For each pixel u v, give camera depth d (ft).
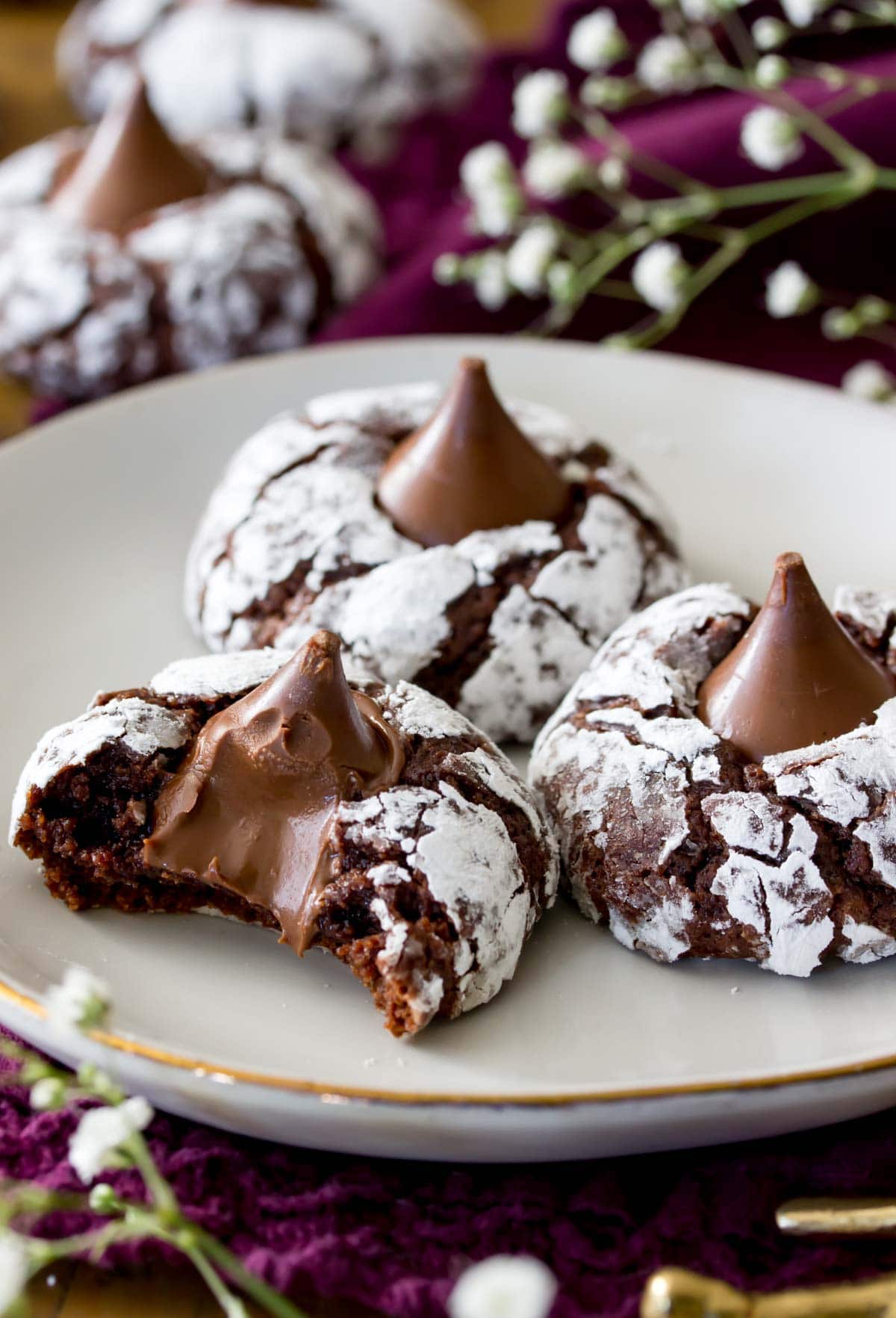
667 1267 0.76
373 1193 0.79
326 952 0.85
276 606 0.96
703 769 0.86
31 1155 0.80
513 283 1.19
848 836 0.84
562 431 1.02
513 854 0.84
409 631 0.94
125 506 1.08
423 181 1.43
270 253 1.20
